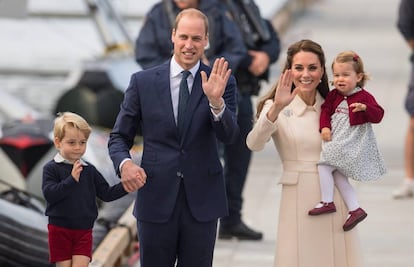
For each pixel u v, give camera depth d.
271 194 40.72
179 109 23.52
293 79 23.78
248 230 34.47
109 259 29.39
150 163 23.58
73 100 47.66
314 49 23.56
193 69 23.62
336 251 23.95
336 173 23.97
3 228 28.05
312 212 23.77
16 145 35.06
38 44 75.88
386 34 75.06
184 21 23.36
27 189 34.97
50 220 23.45
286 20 77.50
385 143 47.66
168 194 23.50
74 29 81.44
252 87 33.28
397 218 37.69
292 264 23.97
